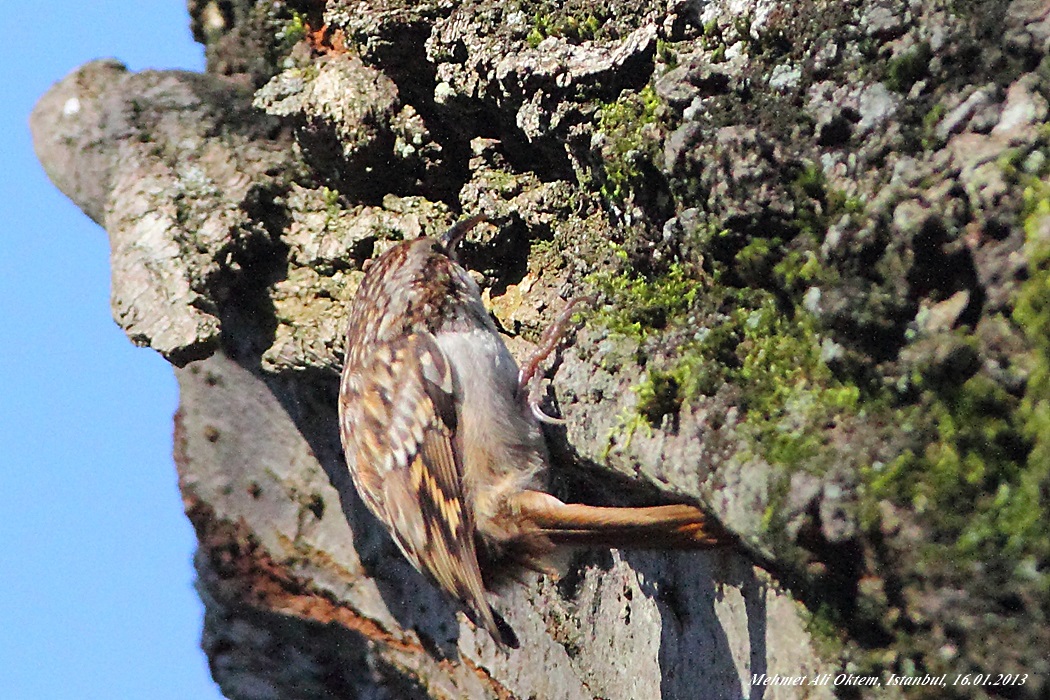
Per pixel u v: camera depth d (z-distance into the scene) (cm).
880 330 419
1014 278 394
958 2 421
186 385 766
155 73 720
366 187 655
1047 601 380
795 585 436
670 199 498
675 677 563
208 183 671
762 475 428
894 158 422
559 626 666
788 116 450
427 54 603
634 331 503
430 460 547
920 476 402
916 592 401
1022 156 397
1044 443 383
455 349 546
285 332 661
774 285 459
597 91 526
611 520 480
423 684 742
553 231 578
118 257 660
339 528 752
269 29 693
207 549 780
